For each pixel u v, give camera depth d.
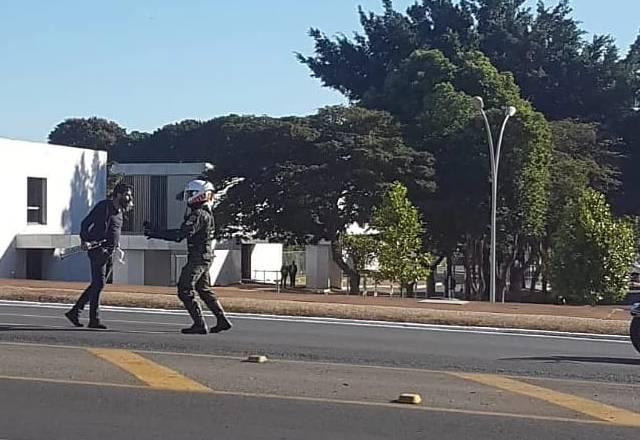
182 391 9.72
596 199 39.66
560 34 62.94
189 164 56.19
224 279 55.81
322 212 45.31
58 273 44.38
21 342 13.10
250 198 46.47
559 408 9.31
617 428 8.44
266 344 13.78
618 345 16.30
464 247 48.72
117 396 9.41
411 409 9.06
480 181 46.50
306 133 46.28
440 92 48.69
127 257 48.59
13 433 7.89
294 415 8.72
